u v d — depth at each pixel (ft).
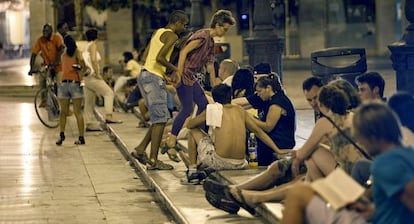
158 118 39.09
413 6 32.86
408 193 16.53
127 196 36.58
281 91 33.83
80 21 89.04
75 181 40.16
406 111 22.67
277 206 27.37
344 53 37.91
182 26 38.81
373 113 17.25
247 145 34.88
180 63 37.35
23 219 32.55
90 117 58.29
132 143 48.60
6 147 51.39
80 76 51.65
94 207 34.55
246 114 33.78
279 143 33.24
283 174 27.55
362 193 16.67
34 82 94.48
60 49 61.00
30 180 40.52
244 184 28.40
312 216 16.78
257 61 46.26
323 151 25.73
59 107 54.44
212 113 33.42
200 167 34.14
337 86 25.43
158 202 35.19
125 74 69.67
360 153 23.80
